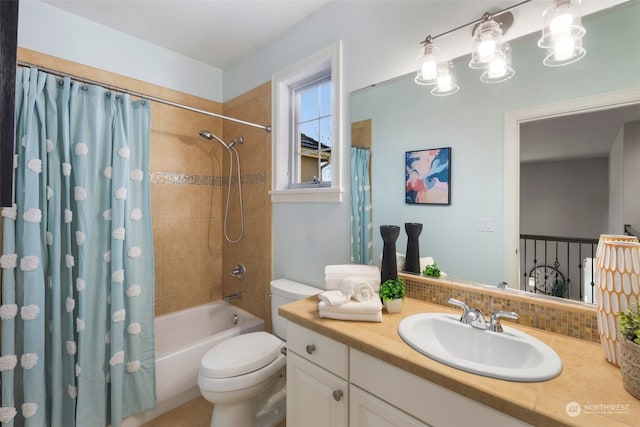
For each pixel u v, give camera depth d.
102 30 1.94
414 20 1.36
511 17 1.09
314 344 1.11
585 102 0.96
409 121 1.38
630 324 0.70
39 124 1.39
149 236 1.75
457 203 1.24
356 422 0.96
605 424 0.58
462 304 1.06
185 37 2.09
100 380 1.52
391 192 1.46
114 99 1.62
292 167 2.12
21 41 1.64
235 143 2.44
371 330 1.02
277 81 2.05
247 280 2.34
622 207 0.90
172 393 1.75
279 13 1.83
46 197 1.40
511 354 0.92
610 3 0.93
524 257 1.08
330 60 1.74
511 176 1.11
